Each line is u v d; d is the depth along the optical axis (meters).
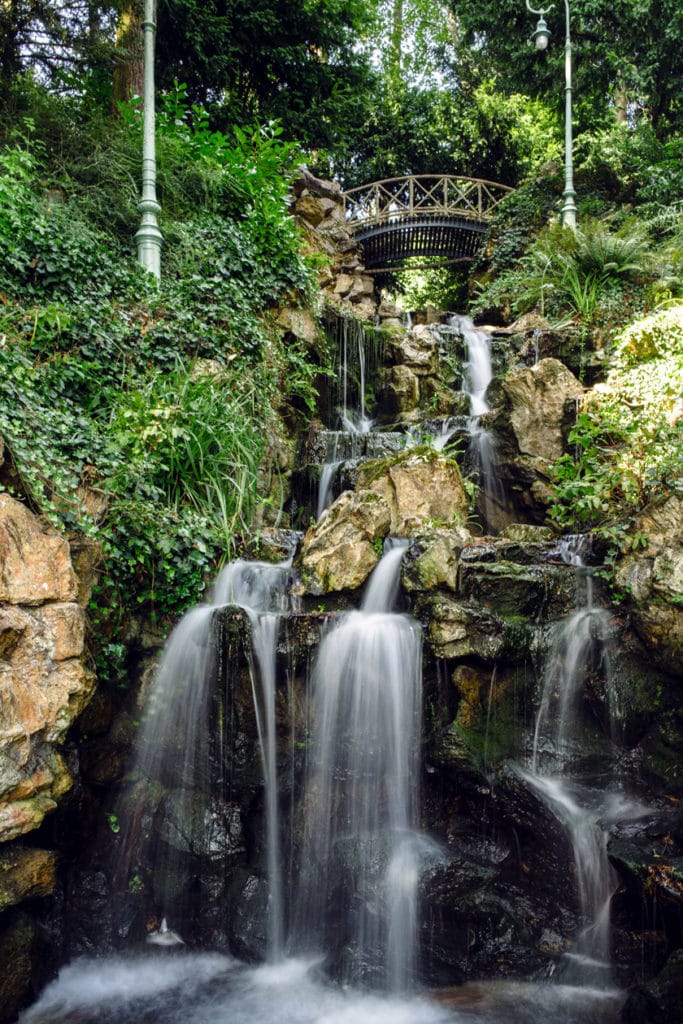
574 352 9.87
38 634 3.98
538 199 15.88
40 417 5.62
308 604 5.57
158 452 6.14
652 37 16.27
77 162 8.75
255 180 9.66
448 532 5.82
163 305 7.71
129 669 5.18
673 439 6.16
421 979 4.16
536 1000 3.93
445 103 21.91
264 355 8.38
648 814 4.41
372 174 21.50
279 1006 4.05
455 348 10.77
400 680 4.90
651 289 10.27
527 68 18.80
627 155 16.39
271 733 4.90
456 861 4.40
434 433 8.47
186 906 4.71
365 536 5.77
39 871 3.88
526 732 4.88
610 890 4.16
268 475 7.53
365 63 17.67
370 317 14.54
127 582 5.24
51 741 3.95
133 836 4.84
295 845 4.75
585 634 5.02
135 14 11.82
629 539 5.15
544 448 7.71
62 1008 4.05
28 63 9.46
